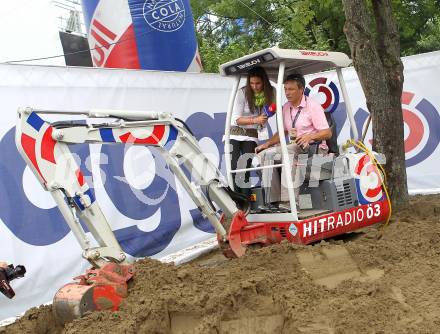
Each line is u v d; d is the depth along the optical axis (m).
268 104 6.39
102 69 6.94
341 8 16.58
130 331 4.03
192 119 8.18
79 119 6.60
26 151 4.43
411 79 9.48
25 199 6.09
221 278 4.92
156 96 7.64
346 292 4.48
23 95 6.14
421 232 5.93
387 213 6.57
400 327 3.84
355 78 9.80
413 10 14.38
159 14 9.98
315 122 6.20
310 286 4.57
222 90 8.69
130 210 7.25
